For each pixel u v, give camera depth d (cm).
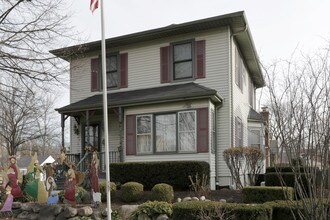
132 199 962
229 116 1349
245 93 1769
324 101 419
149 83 1514
